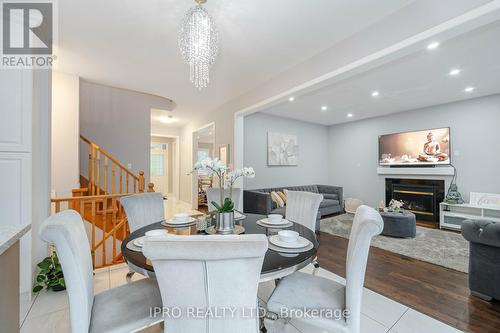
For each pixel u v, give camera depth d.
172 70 3.45
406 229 3.89
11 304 0.98
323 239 3.90
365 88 3.95
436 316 1.91
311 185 6.44
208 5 2.07
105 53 2.94
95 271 2.64
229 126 4.88
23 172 2.05
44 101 2.53
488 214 4.20
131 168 4.74
